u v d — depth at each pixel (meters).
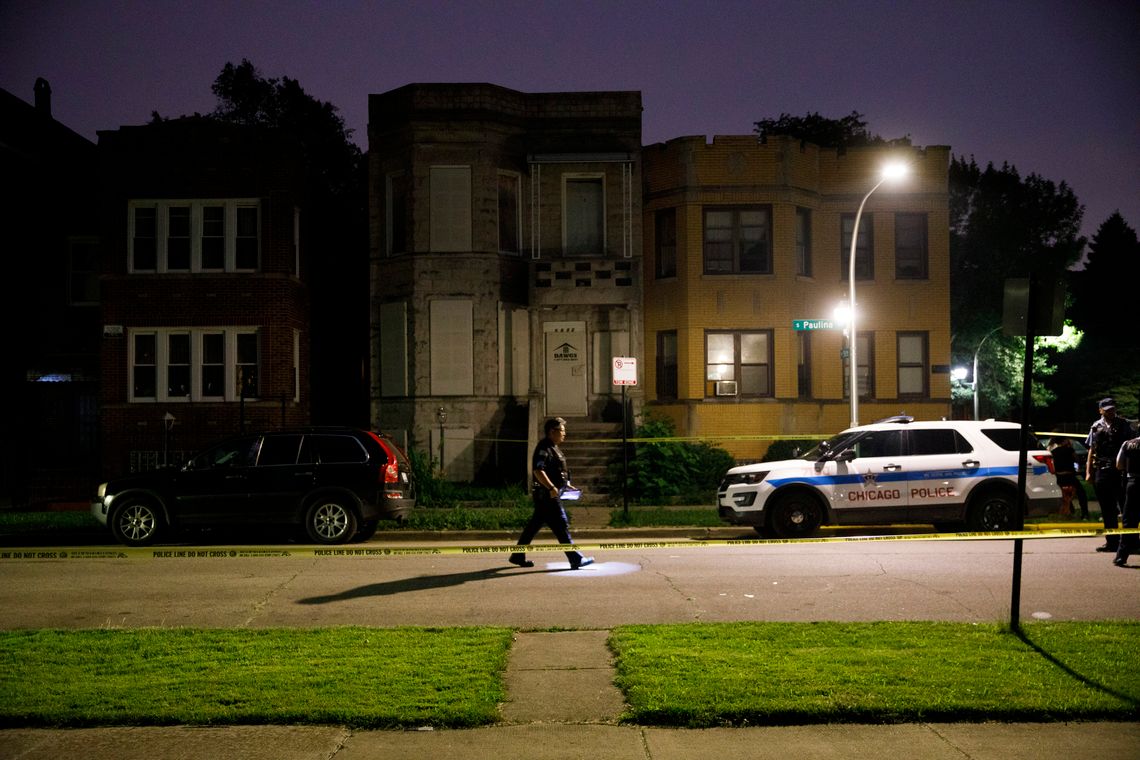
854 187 27.91
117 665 6.73
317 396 28.34
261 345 24.83
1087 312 67.50
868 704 5.70
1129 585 10.34
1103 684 6.11
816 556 12.90
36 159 27.42
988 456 15.14
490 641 7.44
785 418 26.48
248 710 5.69
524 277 26.36
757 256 26.73
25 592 10.47
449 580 11.09
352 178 37.53
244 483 15.28
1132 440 11.84
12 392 26.50
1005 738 5.36
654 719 5.62
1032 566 11.81
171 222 25.14
